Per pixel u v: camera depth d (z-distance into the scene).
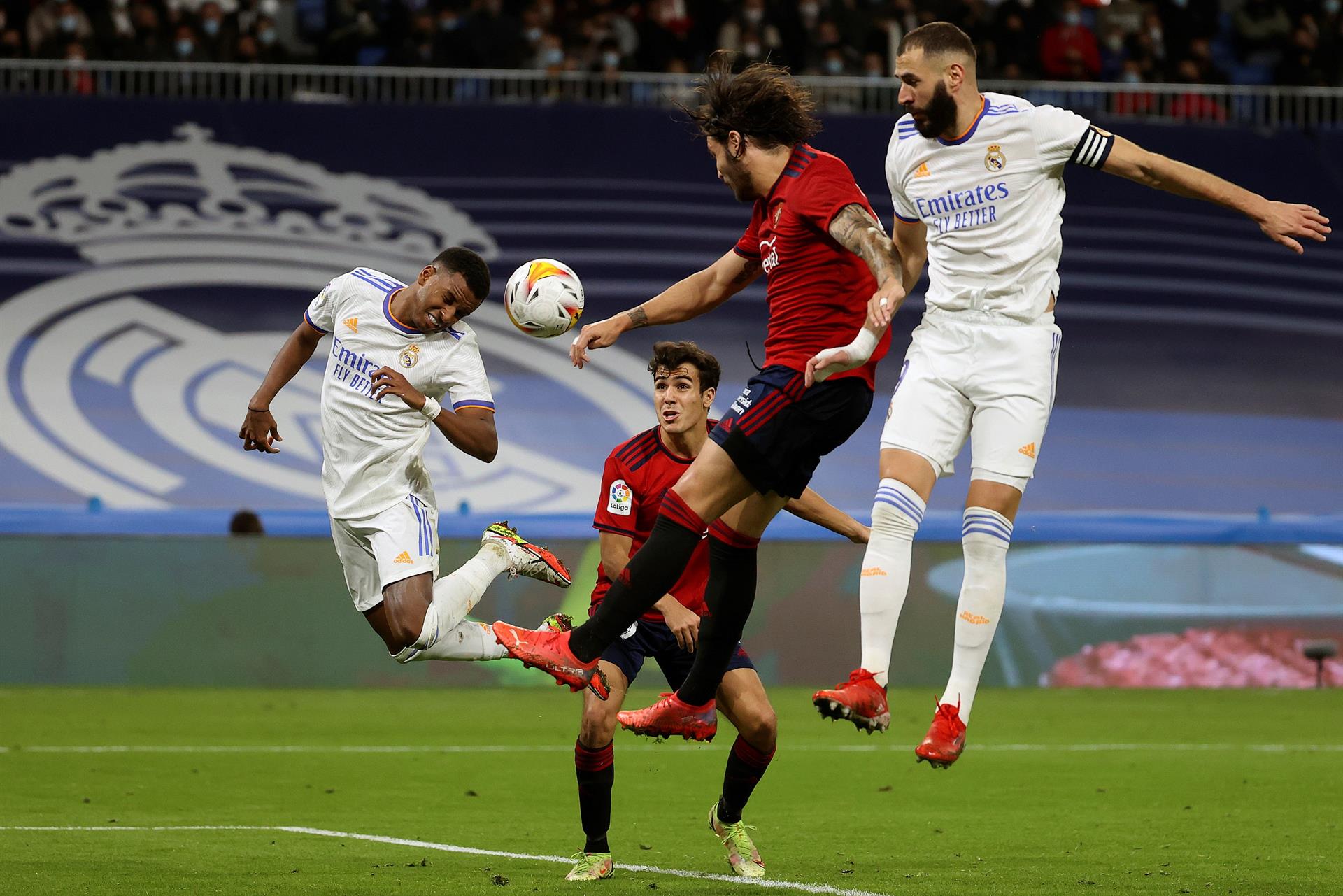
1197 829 23.83
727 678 19.31
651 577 16.39
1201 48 75.62
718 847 21.89
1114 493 62.91
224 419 61.91
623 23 73.69
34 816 24.38
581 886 18.11
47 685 49.56
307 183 68.75
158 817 24.50
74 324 63.84
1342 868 19.91
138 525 56.25
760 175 16.70
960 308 16.52
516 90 72.44
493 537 19.70
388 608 19.17
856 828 23.97
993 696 51.06
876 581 15.95
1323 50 76.06
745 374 66.31
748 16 73.00
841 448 63.62
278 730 38.81
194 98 70.00
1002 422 16.23
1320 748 36.78
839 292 16.39
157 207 67.19
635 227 69.25
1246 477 64.12
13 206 66.12
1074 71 73.25
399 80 71.94
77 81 69.69
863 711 15.23
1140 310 69.88
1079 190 73.31
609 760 18.91
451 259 19.50
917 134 16.91
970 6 74.19
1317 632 55.81
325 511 58.28
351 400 19.61
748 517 17.47
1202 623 55.31
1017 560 54.94
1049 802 27.30
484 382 19.86
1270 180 73.00
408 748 35.19
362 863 19.88
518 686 52.12
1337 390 68.25
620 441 63.41
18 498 58.03
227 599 50.66
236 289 65.69
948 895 17.66
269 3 74.44
